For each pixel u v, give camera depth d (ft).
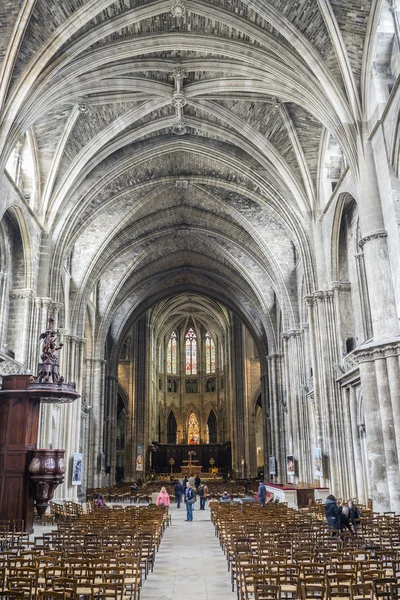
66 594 21.26
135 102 87.97
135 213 117.70
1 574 23.86
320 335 88.48
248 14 70.23
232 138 94.84
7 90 66.49
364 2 63.16
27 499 54.03
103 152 94.02
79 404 113.19
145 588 33.68
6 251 82.58
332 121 71.46
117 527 43.91
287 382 121.19
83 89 78.48
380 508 59.11
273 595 22.88
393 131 59.11
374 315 61.31
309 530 40.83
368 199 64.64
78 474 102.83
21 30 63.00
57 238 92.84
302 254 94.38
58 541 37.14
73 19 64.59
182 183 113.19
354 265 82.79
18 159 84.38
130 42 74.28
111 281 143.54
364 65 67.26
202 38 75.25
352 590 22.33
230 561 38.50
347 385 80.53
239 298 163.63
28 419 55.57
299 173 94.27
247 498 113.80
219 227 131.44
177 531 67.46
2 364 75.82
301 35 67.87
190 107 92.38
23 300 83.97
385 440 57.93
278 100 84.94
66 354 108.58
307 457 110.22
